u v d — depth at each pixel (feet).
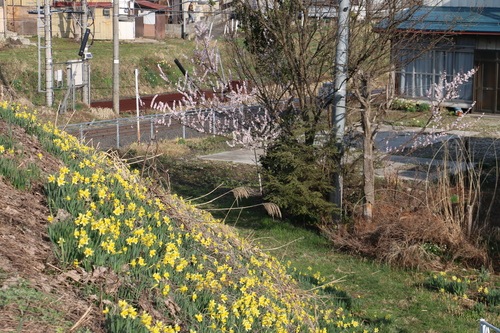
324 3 44.24
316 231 43.01
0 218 17.80
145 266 17.78
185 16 190.70
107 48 144.77
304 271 33.65
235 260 22.95
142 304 15.80
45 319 13.80
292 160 42.80
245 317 18.30
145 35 177.37
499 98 99.09
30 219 18.58
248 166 67.21
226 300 18.47
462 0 104.58
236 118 56.08
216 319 17.13
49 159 24.06
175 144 78.28
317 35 46.01
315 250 39.11
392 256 35.81
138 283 16.89
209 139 84.02
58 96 107.55
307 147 43.27
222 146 79.87
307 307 24.75
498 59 97.81
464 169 59.98
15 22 155.74
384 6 43.19
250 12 45.80
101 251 17.60
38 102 103.86
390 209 40.47
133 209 20.85
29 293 14.65
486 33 95.14
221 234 25.00
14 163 21.45
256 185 56.85
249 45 46.44
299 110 46.55
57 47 141.08
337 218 42.93
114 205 20.54
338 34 42.37
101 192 20.24
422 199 41.45
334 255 38.19
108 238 17.87
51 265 16.34
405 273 34.76
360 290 31.53
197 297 17.98
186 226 23.65
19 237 17.25
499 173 57.11
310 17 44.73
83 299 15.40
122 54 136.56
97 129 86.74
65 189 20.40
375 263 36.35
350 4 42.19
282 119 45.60
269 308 19.80
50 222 18.24
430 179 55.11
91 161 25.84
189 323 16.17
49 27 96.27
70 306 14.82
